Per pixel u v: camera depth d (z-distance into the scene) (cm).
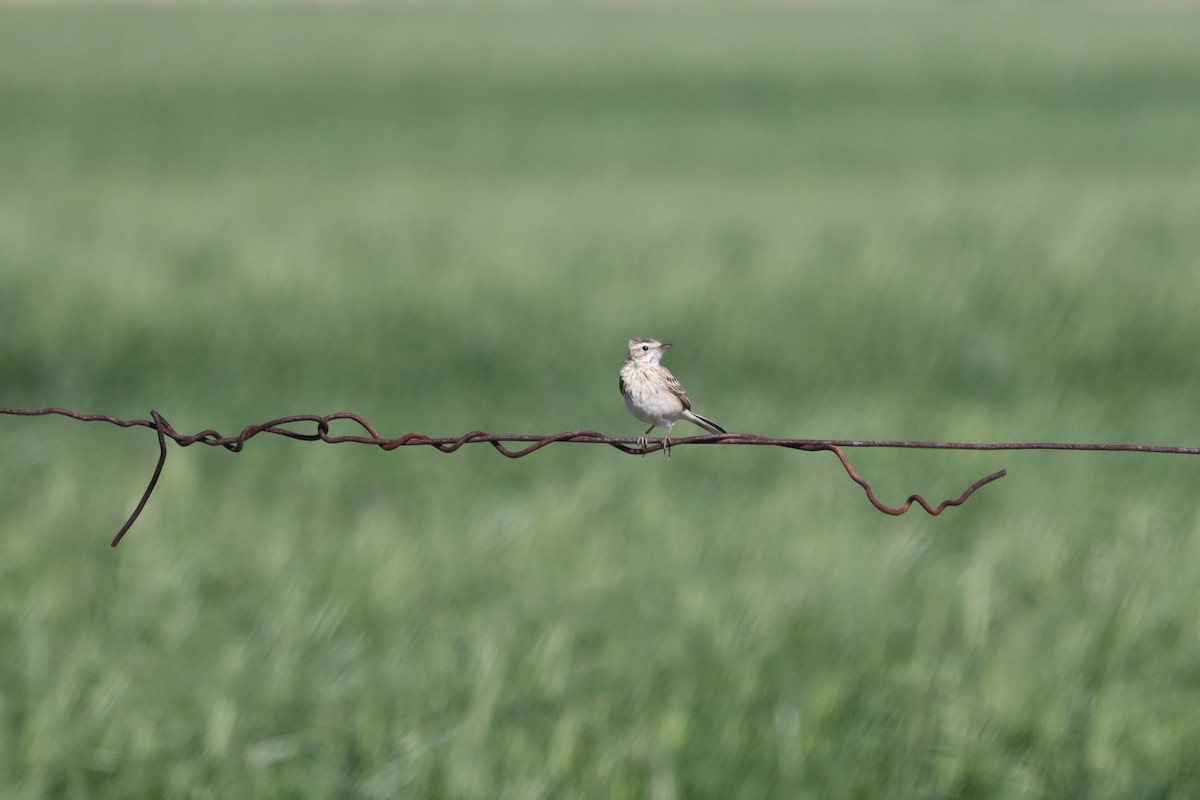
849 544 1140
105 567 1134
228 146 4934
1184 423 1562
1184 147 4728
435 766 834
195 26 9588
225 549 1173
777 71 7456
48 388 1770
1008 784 833
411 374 1816
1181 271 2209
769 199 3419
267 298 2141
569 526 1192
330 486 1391
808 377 1775
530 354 1889
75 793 828
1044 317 1981
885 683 928
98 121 5541
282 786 834
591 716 886
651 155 4688
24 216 3127
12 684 937
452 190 3731
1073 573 1104
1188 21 10512
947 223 2816
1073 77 7138
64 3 11512
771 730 877
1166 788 831
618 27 9850
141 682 941
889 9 11850
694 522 1238
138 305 2066
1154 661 949
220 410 1661
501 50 8331
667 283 2167
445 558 1140
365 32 9281
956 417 1537
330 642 995
